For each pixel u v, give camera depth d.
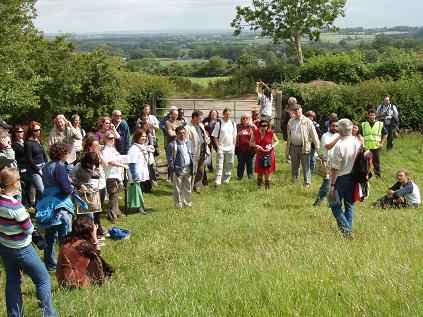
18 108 17.75
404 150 21.84
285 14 51.41
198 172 14.70
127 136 14.45
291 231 10.60
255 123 17.03
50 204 8.44
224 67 63.75
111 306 6.10
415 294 5.30
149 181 14.84
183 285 6.55
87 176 9.88
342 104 26.05
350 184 9.34
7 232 5.82
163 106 29.72
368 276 6.03
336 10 51.03
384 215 11.95
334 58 42.62
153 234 10.91
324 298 5.35
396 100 25.52
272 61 52.09
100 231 10.61
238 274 6.90
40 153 11.63
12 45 17.45
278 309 5.13
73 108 23.20
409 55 42.41
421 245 8.48
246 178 16.28
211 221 11.73
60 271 7.81
